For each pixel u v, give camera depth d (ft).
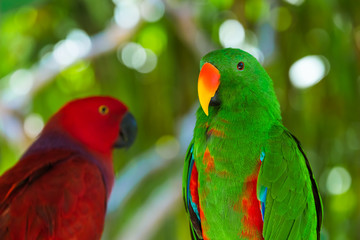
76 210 16.17
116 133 19.65
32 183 16.21
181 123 31.86
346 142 33.12
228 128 14.03
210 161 14.12
